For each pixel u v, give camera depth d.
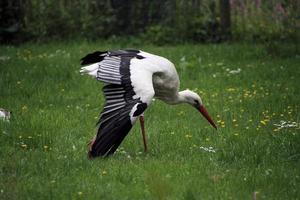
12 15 23.52
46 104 14.75
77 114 13.77
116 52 11.29
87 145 11.56
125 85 10.23
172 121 13.50
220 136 12.30
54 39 23.86
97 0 24.50
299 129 12.62
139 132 12.54
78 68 18.39
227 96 15.62
